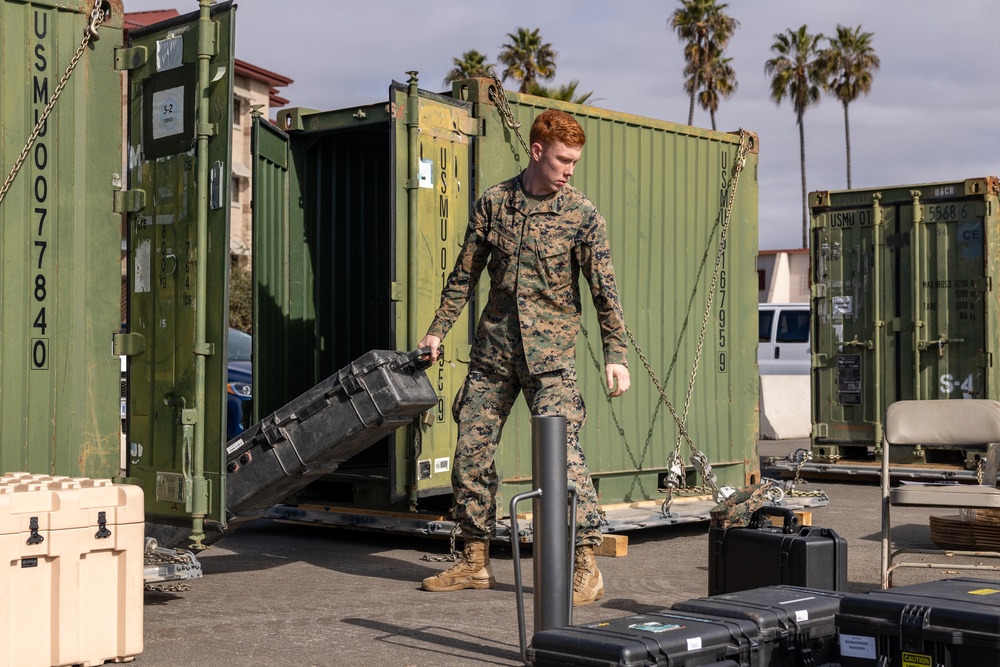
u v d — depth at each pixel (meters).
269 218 7.25
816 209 11.88
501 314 5.19
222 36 4.94
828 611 3.63
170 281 5.14
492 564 6.35
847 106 60.34
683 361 8.09
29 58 4.96
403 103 6.47
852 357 11.62
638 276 7.75
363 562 6.43
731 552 4.76
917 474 10.84
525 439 7.06
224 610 5.05
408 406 5.36
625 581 5.86
